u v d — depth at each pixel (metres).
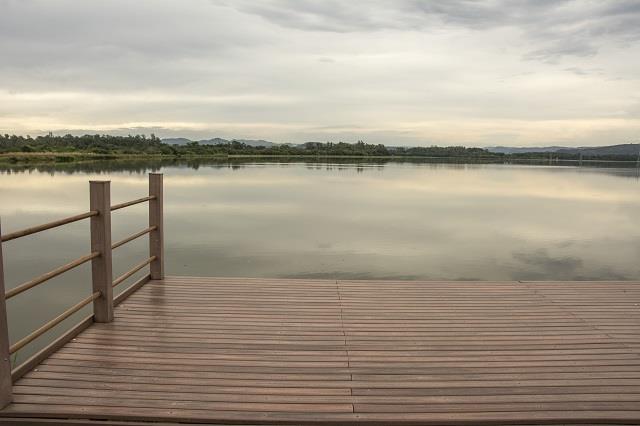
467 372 2.41
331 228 12.18
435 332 2.97
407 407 2.06
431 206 17.25
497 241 10.76
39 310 5.80
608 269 8.27
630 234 11.84
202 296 3.63
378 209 16.14
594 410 2.04
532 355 2.63
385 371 2.41
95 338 2.78
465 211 16.02
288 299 3.60
